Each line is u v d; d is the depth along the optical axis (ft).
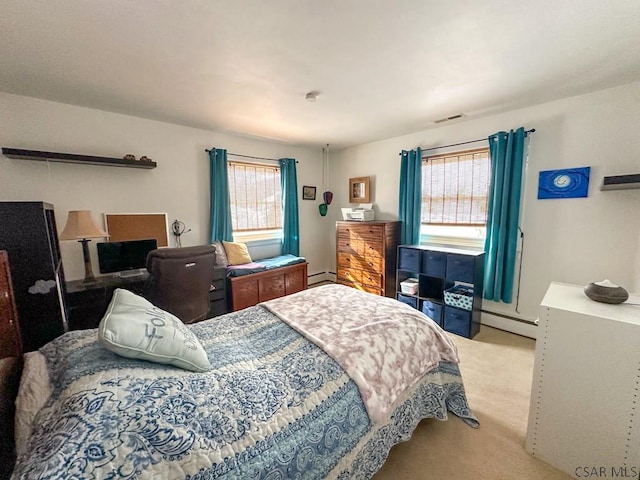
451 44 5.39
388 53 5.70
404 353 4.62
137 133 9.66
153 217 10.02
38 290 6.16
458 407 5.59
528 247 9.18
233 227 12.50
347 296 6.76
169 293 6.45
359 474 3.67
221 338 4.70
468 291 9.95
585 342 4.15
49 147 8.11
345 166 15.16
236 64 6.09
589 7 4.36
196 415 2.77
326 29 4.90
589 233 8.02
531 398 4.68
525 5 4.32
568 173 8.21
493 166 9.53
